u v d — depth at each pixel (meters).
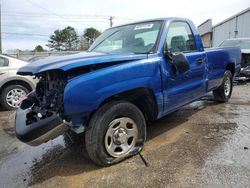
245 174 3.19
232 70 6.80
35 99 3.79
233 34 23.66
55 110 3.26
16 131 3.48
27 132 3.30
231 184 3.00
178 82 4.34
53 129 3.18
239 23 21.83
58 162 3.78
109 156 3.50
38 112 3.39
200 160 3.58
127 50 4.29
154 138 4.41
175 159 3.64
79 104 3.12
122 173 3.34
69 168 3.57
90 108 3.19
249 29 19.27
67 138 4.67
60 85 3.26
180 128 4.88
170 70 4.13
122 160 3.64
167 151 3.89
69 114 3.10
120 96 3.59
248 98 7.33
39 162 3.83
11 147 4.42
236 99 7.20
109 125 3.42
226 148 3.93
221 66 5.96
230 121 5.21
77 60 3.27
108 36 4.91
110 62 3.42
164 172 3.31
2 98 6.86
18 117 3.70
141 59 3.74
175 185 3.03
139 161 3.62
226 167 3.37
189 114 5.76
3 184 3.26
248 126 4.89
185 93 4.52
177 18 4.70
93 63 3.26
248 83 10.21
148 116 4.10
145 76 3.71
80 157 3.88
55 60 3.50
